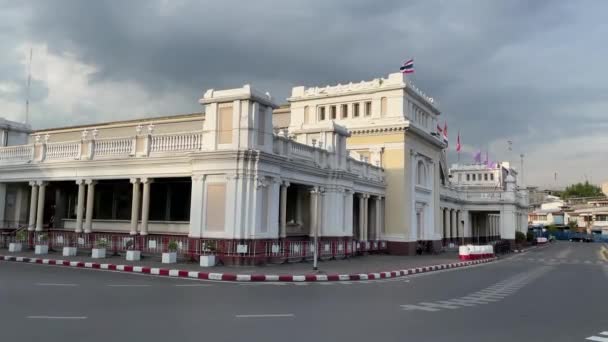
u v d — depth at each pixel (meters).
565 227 137.62
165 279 17.22
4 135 33.41
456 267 29.48
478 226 79.25
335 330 8.96
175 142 24.44
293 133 31.98
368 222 39.34
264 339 8.02
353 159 34.12
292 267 22.50
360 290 15.83
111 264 20.56
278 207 24.47
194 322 9.27
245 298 12.89
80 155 27.27
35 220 31.39
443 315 11.09
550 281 20.73
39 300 11.23
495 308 12.44
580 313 11.95
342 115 42.34
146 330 8.43
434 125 48.25
